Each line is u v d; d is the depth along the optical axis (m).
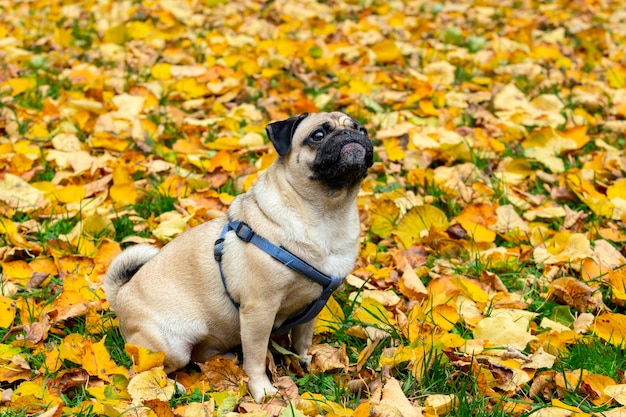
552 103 7.14
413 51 8.82
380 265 4.91
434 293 4.42
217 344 3.91
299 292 3.65
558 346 3.91
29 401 3.40
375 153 6.25
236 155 6.18
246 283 3.61
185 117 6.96
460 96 7.40
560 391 3.59
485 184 5.80
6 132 6.57
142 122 6.58
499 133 6.71
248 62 8.12
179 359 3.77
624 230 5.19
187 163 6.15
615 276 4.37
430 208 5.16
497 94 7.30
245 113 7.08
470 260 4.89
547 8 10.87
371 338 4.04
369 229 5.27
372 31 9.45
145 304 3.78
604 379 3.51
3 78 7.88
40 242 4.97
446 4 11.26
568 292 4.38
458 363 3.71
